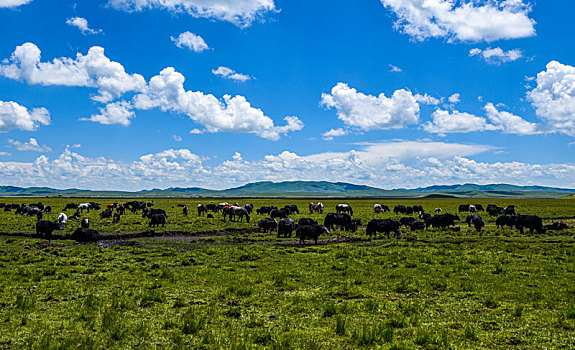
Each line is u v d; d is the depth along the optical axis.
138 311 11.53
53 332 9.47
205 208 61.53
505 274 17.36
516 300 12.88
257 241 31.31
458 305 12.34
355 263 20.48
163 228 38.97
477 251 24.27
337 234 35.06
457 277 16.78
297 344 8.84
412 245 27.39
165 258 22.45
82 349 8.34
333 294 13.90
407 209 68.44
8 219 47.66
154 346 8.80
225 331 9.81
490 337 9.35
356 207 89.06
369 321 10.73
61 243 28.77
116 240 31.55
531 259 21.27
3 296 12.83
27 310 11.31
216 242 30.70
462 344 8.92
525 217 35.66
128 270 18.56
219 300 13.03
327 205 101.81
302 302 12.73
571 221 47.50
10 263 19.89
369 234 33.50
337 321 10.12
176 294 13.80
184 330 9.81
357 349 8.68
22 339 8.96
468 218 41.62
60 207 77.38
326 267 19.42
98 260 21.11
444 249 25.31
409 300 12.99
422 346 8.82
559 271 17.81
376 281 16.09
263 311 11.79
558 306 11.99
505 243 27.98
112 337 9.24
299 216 56.34
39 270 17.69
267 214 62.75
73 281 15.83
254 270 18.86
